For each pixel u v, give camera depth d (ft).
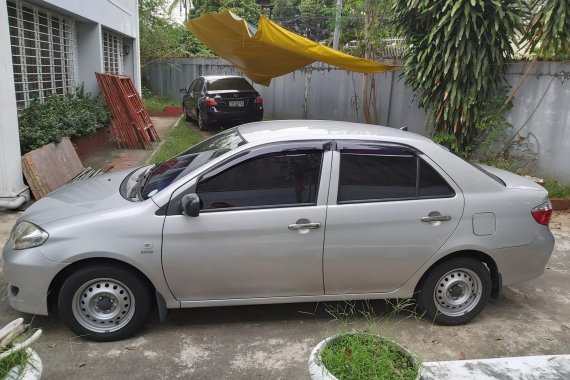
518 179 14.05
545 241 13.16
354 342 8.79
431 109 30.04
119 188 13.53
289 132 13.07
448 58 26.32
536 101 26.68
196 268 11.80
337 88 44.14
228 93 44.27
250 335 12.55
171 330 12.66
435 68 27.27
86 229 11.43
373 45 39.14
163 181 12.78
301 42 28.43
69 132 27.86
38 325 12.57
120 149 36.14
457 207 12.54
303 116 48.03
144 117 39.32
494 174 14.07
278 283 12.25
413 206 12.35
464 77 26.76
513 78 27.43
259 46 31.86
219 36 31.96
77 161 27.27
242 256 11.89
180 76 67.62
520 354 12.10
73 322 11.73
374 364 8.28
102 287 11.75
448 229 12.50
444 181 12.66
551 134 26.25
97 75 36.29
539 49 26.61
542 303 14.85
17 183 21.47
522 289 15.79
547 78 26.13
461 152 28.43
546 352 12.23
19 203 21.08
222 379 10.79
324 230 12.04
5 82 20.45
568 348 12.44
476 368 9.18
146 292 11.96
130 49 54.85
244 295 12.28
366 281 12.57
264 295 12.35
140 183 13.56
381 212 12.21
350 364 8.29
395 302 13.76
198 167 12.41
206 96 44.47
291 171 12.22
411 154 12.67
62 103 29.76
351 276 12.44
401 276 12.63
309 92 47.03
